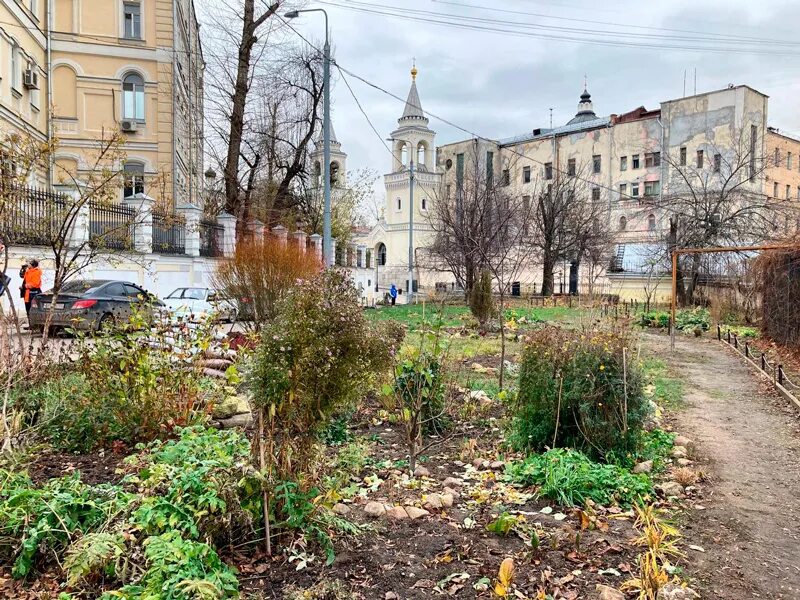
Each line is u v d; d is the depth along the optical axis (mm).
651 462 6074
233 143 25688
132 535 3406
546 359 6406
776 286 16062
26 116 24281
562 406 6254
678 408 9320
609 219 47688
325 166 17781
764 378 11727
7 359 6473
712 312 22859
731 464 6539
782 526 4828
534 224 38938
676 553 4137
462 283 26875
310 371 3918
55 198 10883
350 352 4043
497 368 11945
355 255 37875
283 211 30344
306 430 4094
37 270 13672
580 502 5000
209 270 22266
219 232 24312
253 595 3330
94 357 5820
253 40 25250
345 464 5535
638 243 42594
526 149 58344
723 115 46531
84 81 27438
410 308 28547
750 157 45875
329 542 3906
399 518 4543
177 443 4781
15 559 3471
